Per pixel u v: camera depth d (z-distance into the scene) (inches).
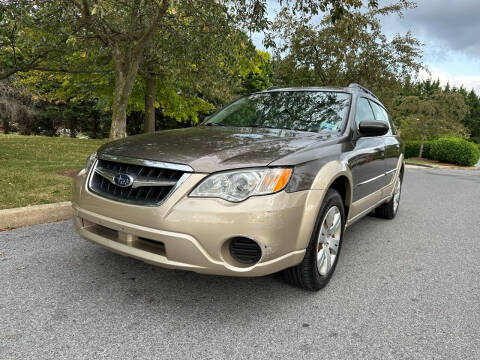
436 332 95.4
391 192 199.9
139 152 102.2
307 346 86.9
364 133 139.6
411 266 142.7
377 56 553.6
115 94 313.9
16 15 225.8
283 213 92.1
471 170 758.5
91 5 280.5
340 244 124.3
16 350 80.6
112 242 100.4
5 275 115.3
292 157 99.0
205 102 734.5
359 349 86.7
